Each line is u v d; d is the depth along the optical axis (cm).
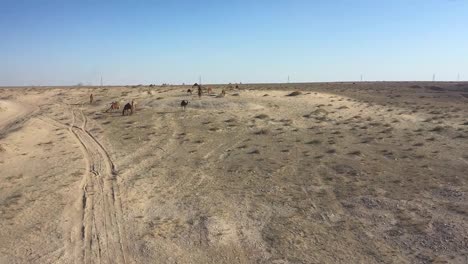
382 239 1664
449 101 7381
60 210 1981
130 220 1877
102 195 2195
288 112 4784
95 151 3150
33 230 1762
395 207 1984
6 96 7250
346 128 4047
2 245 1627
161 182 2423
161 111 4866
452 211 1909
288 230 1764
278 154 3052
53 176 2503
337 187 2300
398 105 6138
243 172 2608
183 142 3431
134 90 7994
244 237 1706
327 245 1622
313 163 2795
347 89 10606
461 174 2495
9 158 2878
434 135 3728
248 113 4672
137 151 3150
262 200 2122
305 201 2100
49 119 4622
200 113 4678
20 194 2178
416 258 1501
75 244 1645
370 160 2866
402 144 3366
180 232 1753
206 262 1508
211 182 2423
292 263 1488
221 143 3409
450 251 1537
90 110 5206
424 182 2350
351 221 1847
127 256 1551
